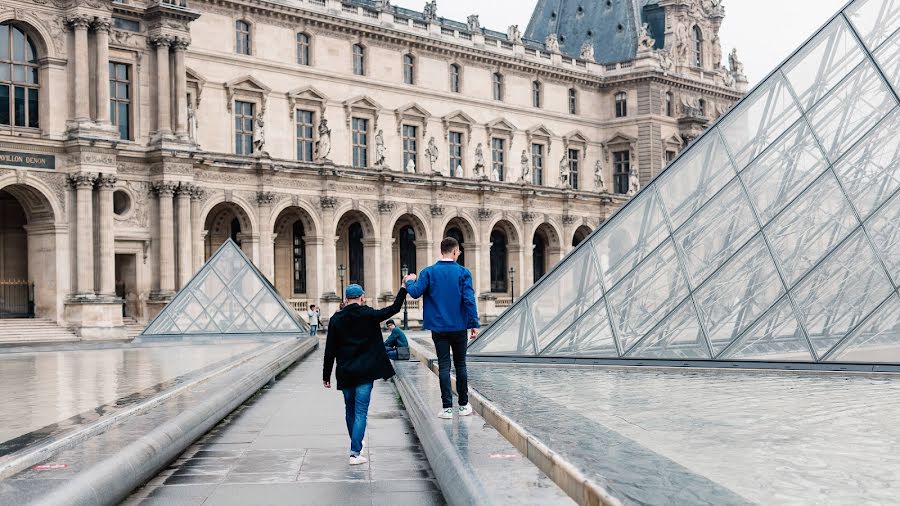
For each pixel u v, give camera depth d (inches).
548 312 1598.2
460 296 842.8
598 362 1524.4
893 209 1429.6
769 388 1176.2
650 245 1592.0
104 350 2406.5
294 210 4089.6
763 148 1583.4
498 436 732.0
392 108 4660.4
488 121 5108.3
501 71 5187.0
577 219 5191.9
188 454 853.8
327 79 4382.4
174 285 3380.9
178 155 3363.7
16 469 650.2
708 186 1601.9
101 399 1187.9
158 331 2664.9
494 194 4751.5
